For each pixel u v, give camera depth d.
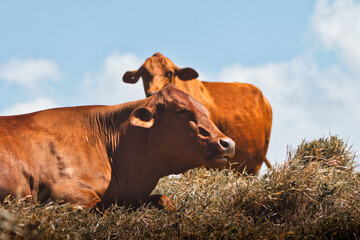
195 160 13.16
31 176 12.35
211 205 12.99
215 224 11.50
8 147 12.32
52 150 12.75
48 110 13.71
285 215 12.88
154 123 13.41
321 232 11.89
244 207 13.03
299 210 13.01
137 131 13.67
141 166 13.62
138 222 11.23
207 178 15.48
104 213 12.16
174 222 11.42
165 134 13.25
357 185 15.01
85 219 11.07
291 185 13.34
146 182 13.66
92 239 10.32
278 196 13.28
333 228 12.02
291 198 13.23
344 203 13.30
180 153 13.20
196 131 13.05
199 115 13.22
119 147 13.75
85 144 13.29
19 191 11.21
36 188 12.38
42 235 9.41
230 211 12.74
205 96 24.42
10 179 12.09
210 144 12.84
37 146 12.68
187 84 24.36
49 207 10.59
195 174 16.17
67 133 13.24
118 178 13.60
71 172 12.64
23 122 13.09
